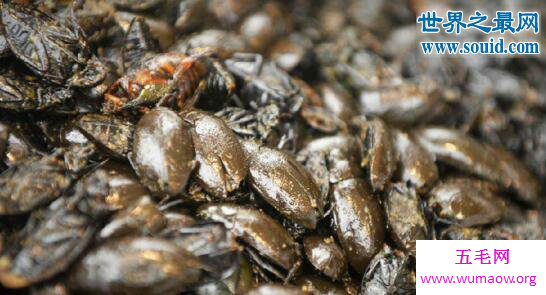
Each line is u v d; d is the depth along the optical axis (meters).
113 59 0.46
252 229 0.42
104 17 0.46
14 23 0.44
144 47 0.46
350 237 0.43
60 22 0.45
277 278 0.43
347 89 0.50
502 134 0.49
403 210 0.44
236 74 0.46
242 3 0.50
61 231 0.41
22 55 0.44
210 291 0.41
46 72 0.44
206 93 0.45
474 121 0.49
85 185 0.42
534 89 0.51
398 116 0.48
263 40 0.50
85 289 0.41
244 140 0.44
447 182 0.46
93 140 0.43
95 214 0.41
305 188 0.43
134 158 0.42
